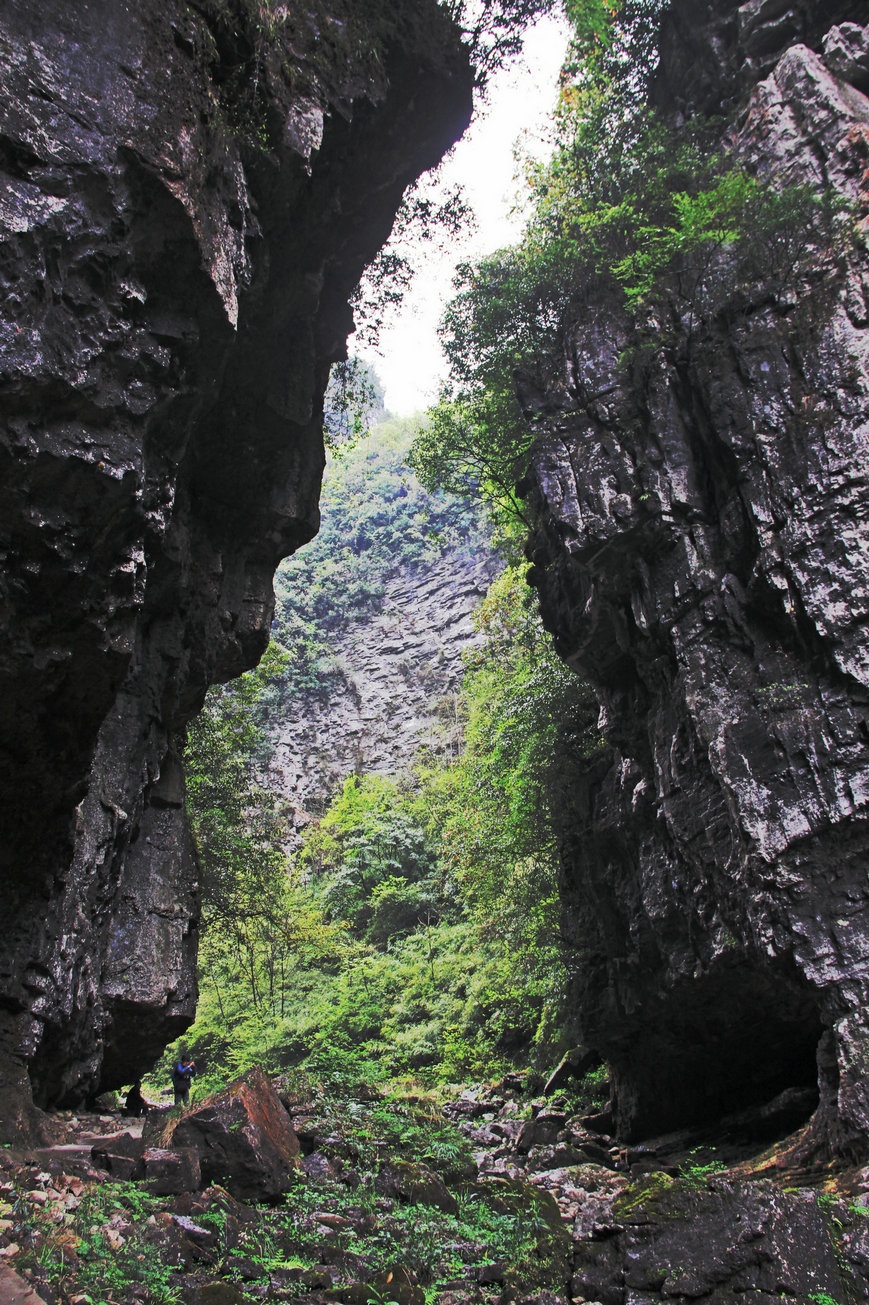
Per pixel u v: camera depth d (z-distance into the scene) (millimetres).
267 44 9070
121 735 11398
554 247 15930
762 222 13883
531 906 21281
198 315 8016
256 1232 7125
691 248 14305
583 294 16016
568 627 16406
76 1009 10266
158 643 12125
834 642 11523
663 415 14164
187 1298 5715
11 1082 8531
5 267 6469
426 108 11383
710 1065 15031
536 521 17594
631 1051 16312
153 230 7496
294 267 10961
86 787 8867
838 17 16141
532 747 19375
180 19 7980
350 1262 6902
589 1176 12172
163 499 8414
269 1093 9570
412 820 40812
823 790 11156
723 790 12039
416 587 55938
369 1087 13938
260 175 9195
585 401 14906
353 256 12344
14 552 7098
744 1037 14070
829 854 11008
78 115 7000
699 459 13953
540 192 17125
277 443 12281
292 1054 29234
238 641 13703
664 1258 6469
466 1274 7250
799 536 12156
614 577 14359
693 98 17703
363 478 63750
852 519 11906
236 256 8539
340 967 35156
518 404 17391
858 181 14109
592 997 16969
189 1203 7293
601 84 18000
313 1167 8852
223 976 35469
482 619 26656
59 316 6930
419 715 49156
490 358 16938
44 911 9250
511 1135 16750
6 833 8719
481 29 11859
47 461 6918
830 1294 5938
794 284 13609
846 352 12773
